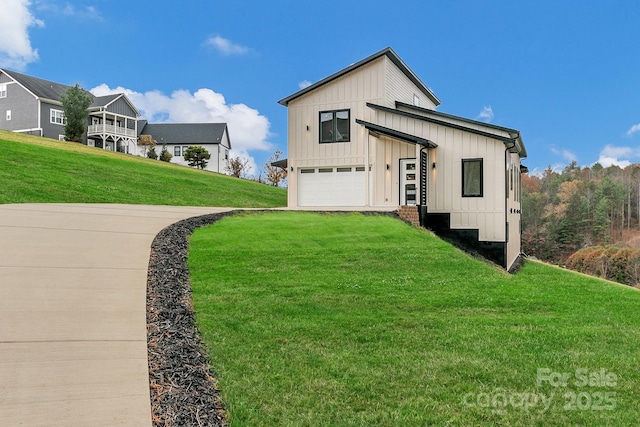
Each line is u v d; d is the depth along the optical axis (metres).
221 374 4.32
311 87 19.17
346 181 19.12
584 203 63.75
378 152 18.27
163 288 6.39
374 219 14.16
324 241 10.62
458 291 7.79
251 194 29.20
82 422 3.30
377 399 4.01
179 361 4.43
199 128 61.94
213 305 6.13
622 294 9.11
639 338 5.84
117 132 47.19
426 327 5.91
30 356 4.17
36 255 7.16
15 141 27.05
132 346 4.55
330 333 5.50
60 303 5.42
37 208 11.73
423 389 4.21
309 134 19.47
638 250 46.31
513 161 18.48
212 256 8.51
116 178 23.33
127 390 3.77
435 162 16.33
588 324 6.43
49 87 46.06
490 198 15.57
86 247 7.88
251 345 5.03
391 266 9.13
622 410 3.96
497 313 6.77
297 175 19.72
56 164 22.92
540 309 7.15
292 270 8.16
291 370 4.49
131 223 10.30
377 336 5.48
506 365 4.81
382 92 18.41
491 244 15.54
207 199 23.58
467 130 15.74
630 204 70.25
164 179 26.59
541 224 66.44
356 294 7.13
